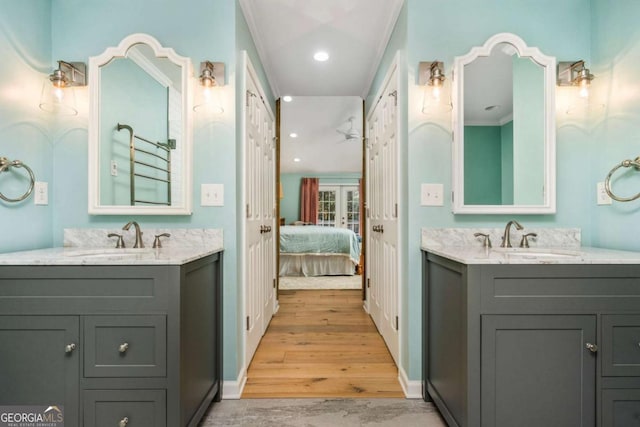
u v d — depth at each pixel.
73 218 1.82
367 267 3.38
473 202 1.80
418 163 1.83
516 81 1.82
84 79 1.81
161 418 1.25
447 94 1.84
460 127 1.79
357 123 5.88
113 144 1.81
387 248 2.42
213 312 1.71
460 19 1.84
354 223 8.73
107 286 1.26
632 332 1.29
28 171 1.62
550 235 1.84
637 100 1.60
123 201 1.80
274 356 2.29
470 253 1.48
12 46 1.58
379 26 2.28
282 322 3.02
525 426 1.26
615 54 1.70
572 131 1.87
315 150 7.47
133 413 1.26
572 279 1.28
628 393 1.28
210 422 1.57
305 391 1.85
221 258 1.79
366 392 1.84
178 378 1.26
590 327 1.27
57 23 1.82
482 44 1.84
